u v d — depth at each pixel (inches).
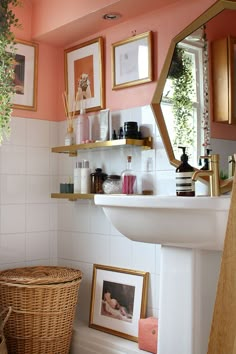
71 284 100.3
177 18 94.0
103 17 102.8
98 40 110.4
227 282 44.7
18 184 116.0
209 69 87.7
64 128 122.3
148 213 62.8
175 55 93.1
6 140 114.0
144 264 99.7
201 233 59.5
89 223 113.9
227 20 84.7
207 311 68.6
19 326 98.0
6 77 99.9
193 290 66.5
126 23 104.8
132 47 102.3
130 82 102.4
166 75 94.2
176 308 68.1
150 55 97.7
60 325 100.0
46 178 121.6
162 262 70.6
